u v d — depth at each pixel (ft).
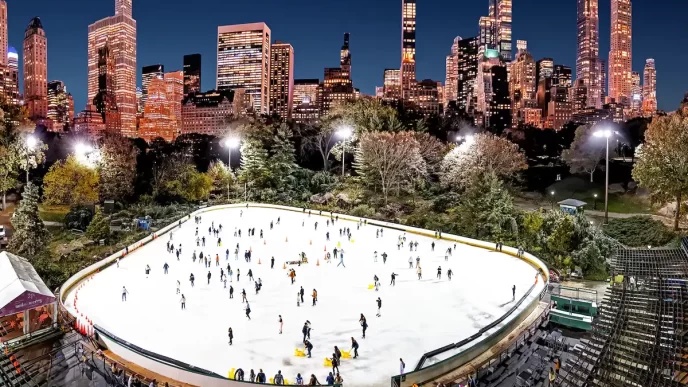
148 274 158.30
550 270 148.36
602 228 201.77
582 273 150.92
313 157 398.01
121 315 123.44
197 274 159.94
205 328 115.75
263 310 127.54
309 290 143.33
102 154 288.71
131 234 222.69
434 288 144.15
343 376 92.58
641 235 196.13
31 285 107.24
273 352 103.40
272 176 325.83
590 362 84.38
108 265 169.89
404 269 164.14
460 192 271.90
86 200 264.31
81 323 107.45
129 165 309.63
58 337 103.24
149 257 181.37
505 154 268.21
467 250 188.65
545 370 86.48
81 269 155.74
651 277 120.26
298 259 177.99
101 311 125.90
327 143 372.38
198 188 303.89
